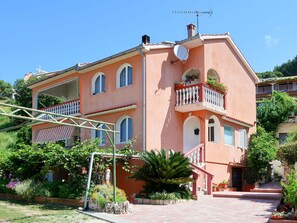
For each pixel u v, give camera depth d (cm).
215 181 2261
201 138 2203
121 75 2286
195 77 2377
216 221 1229
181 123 2294
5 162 2227
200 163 2114
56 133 2644
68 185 1769
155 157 1747
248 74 2922
